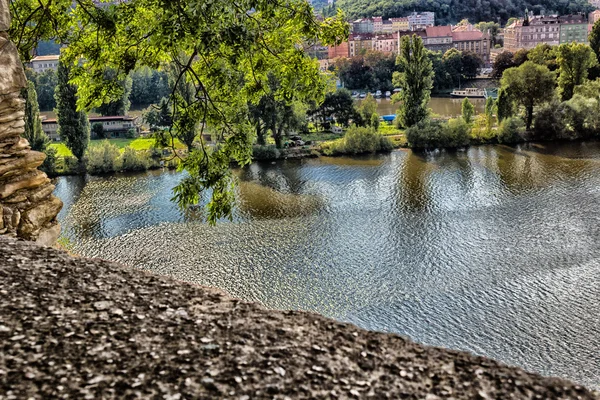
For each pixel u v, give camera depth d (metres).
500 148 71.06
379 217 47.41
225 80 18.34
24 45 18.64
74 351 5.89
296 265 38.41
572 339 28.75
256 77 18.77
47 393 5.27
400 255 39.50
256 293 34.94
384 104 122.00
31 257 8.04
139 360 5.82
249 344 6.24
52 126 87.12
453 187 55.09
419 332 30.09
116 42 18.34
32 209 12.49
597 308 31.48
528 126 76.88
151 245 42.78
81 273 7.68
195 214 48.94
